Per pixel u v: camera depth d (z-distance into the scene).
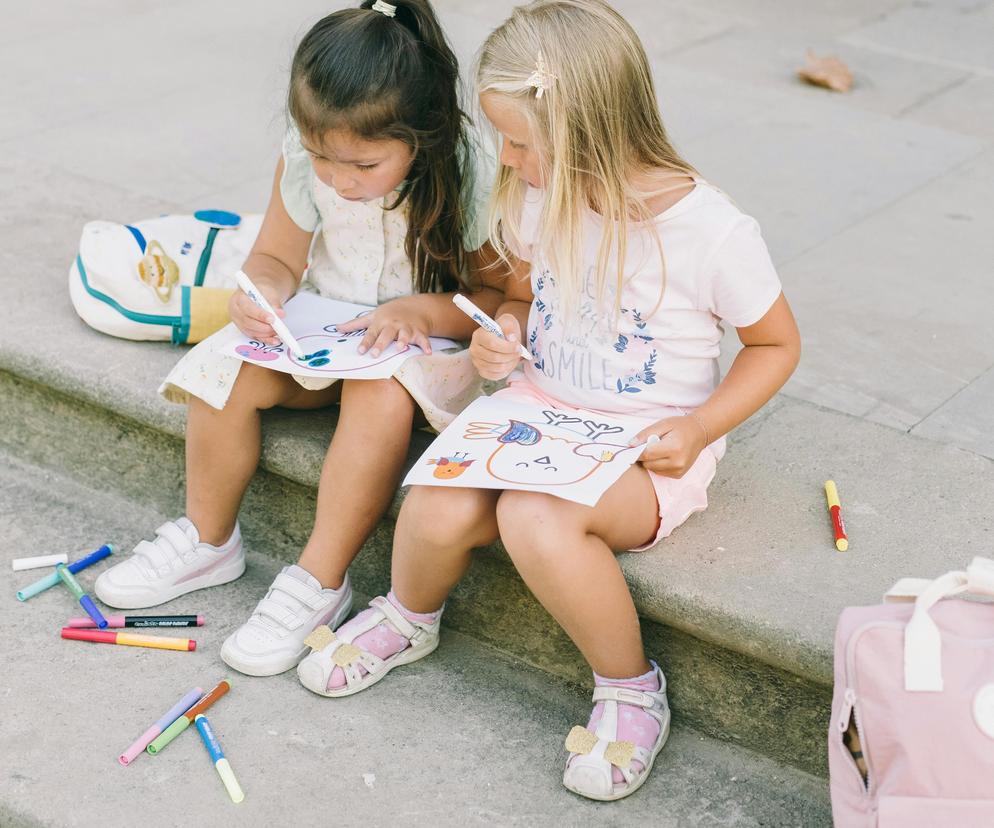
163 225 2.55
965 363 2.60
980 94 4.09
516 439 1.91
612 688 1.91
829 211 3.25
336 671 2.02
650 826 1.82
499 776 1.90
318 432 2.24
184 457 2.42
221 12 4.66
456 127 2.05
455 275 2.20
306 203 2.20
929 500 2.09
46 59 4.14
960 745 1.47
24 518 2.47
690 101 3.96
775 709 1.91
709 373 1.97
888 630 1.51
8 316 2.58
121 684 2.05
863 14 4.84
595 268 1.89
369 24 1.92
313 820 1.82
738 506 2.07
